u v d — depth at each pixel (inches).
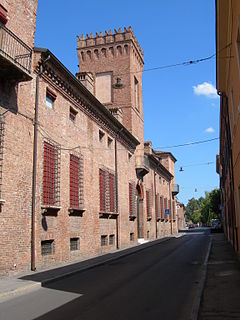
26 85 586.6
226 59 537.3
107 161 997.2
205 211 4658.0
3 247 495.2
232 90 553.6
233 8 394.3
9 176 522.3
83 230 781.9
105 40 1428.4
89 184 838.5
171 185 2362.2
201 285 401.7
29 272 542.0
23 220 549.6
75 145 770.8
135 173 1338.6
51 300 356.2
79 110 807.1
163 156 2353.6
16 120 550.3
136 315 286.4
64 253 678.5
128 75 1374.3
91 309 311.1
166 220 2039.9
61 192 683.4
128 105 1348.4
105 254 861.8
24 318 286.2
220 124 848.9
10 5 557.0
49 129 655.8
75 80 740.7
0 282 448.1
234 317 263.6
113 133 1062.4
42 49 618.2
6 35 528.7
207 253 829.8
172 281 453.4
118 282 458.6
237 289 372.5
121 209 1101.1
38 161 608.7
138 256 840.3
